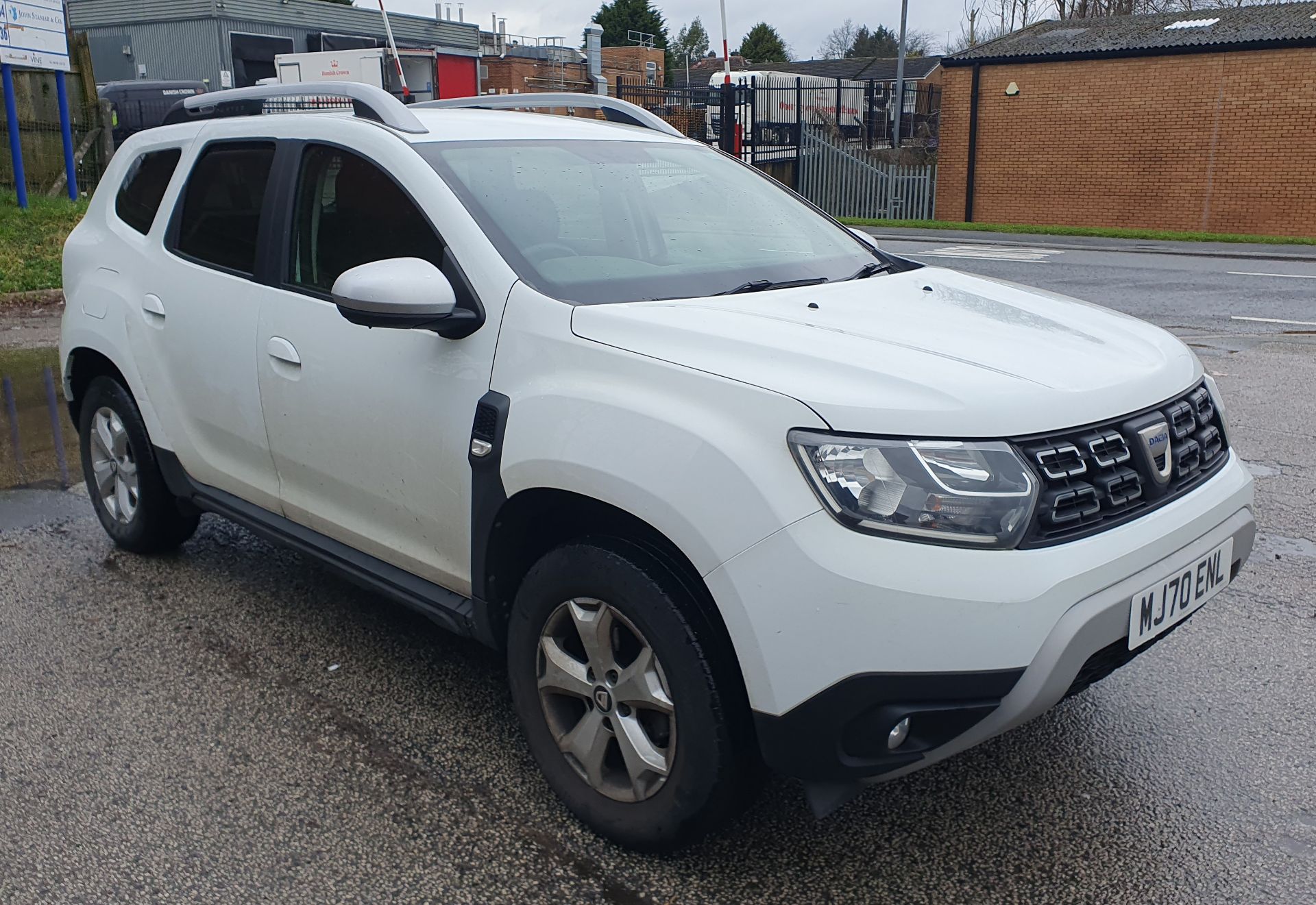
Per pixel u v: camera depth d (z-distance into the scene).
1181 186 22.09
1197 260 15.94
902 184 24.16
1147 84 22.00
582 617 2.71
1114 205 22.92
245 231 3.79
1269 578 4.48
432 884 2.67
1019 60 23.16
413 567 3.31
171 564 4.65
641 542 2.60
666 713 2.58
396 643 3.94
